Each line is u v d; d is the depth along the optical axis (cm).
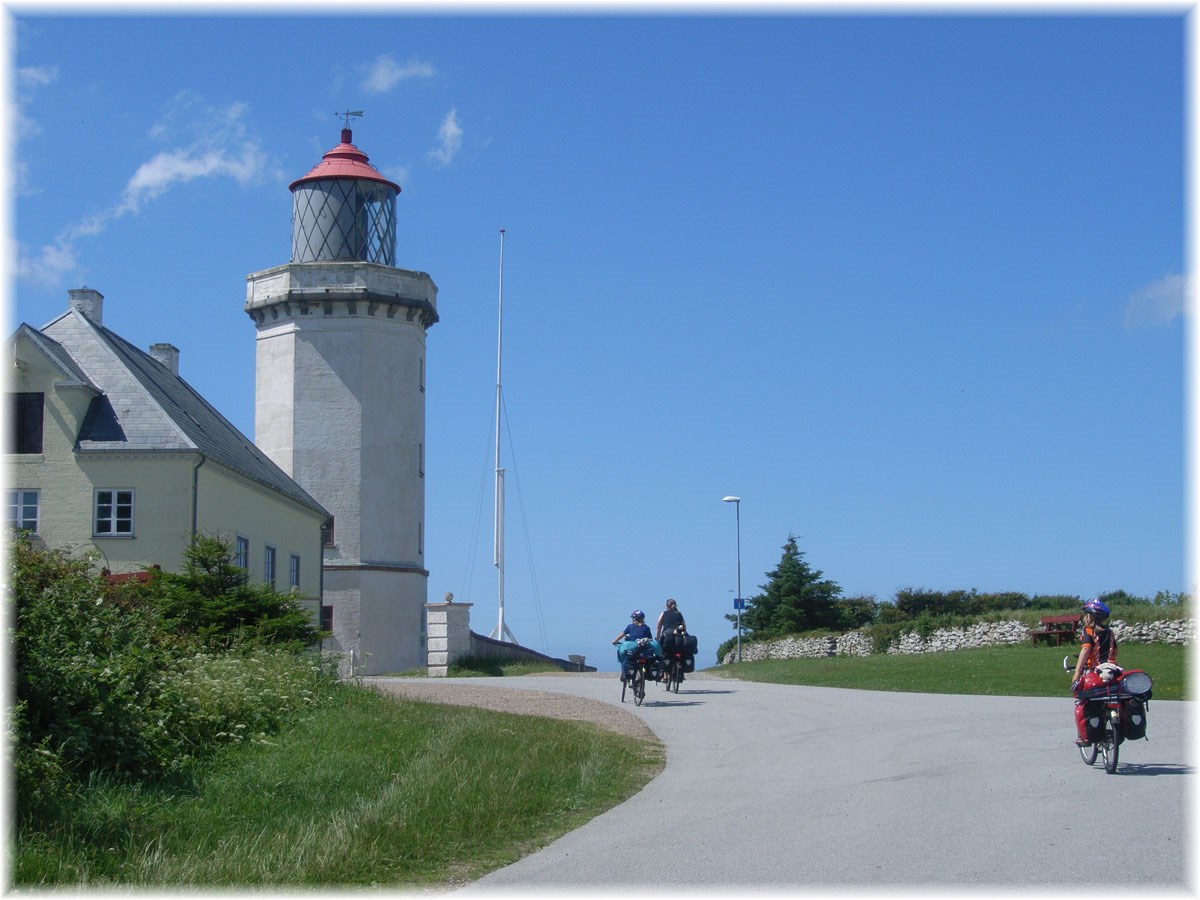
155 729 1330
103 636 1370
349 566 4700
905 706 2236
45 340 3303
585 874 935
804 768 1470
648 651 2419
